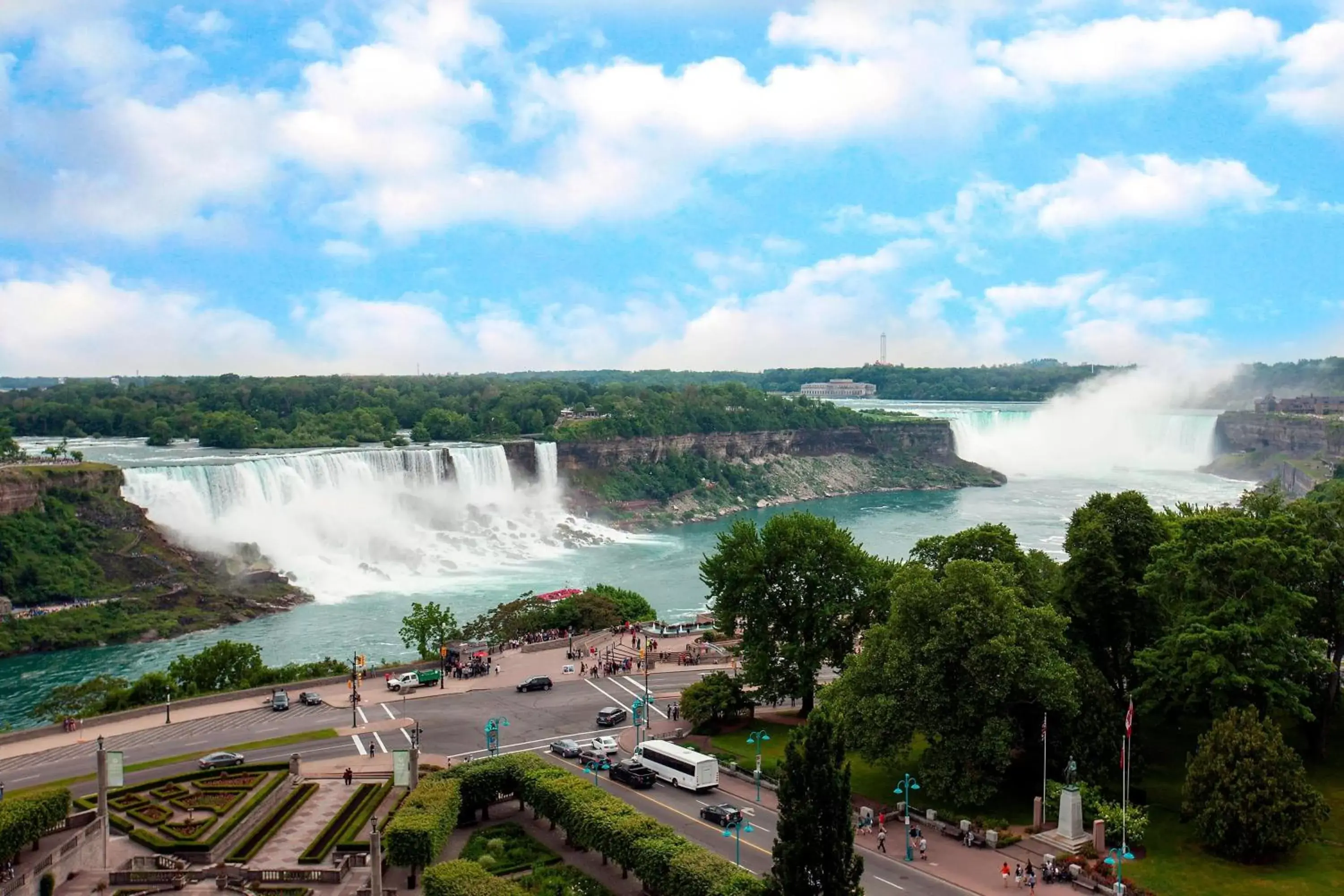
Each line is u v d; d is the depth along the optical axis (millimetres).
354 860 87250
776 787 104375
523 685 142875
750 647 126125
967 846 90125
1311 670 100438
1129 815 89250
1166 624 110750
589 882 83312
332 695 142750
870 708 97250
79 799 97562
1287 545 103938
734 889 73625
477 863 81312
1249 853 84875
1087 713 96688
